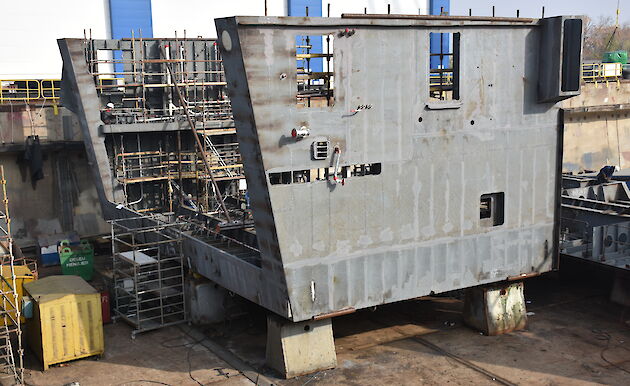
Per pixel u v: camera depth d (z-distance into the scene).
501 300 16.22
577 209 20.38
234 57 12.32
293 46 12.57
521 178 15.80
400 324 17.06
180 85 24.97
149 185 24.98
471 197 15.16
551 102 15.78
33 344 15.13
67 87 23.97
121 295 18.09
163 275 18.94
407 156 14.17
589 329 16.41
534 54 15.41
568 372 13.85
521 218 15.99
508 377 13.66
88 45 25.17
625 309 17.84
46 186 25.88
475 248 15.43
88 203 26.72
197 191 24.22
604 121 37.75
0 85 28.33
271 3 37.41
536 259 16.42
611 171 24.34
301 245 13.19
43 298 14.60
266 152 12.62
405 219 14.39
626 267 17.22
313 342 14.04
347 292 13.92
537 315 17.53
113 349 15.66
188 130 24.28
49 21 31.97
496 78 15.01
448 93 26.61
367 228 13.95
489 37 14.72
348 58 13.16
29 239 25.78
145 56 26.11
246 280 14.63
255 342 15.95
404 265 14.55
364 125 13.56
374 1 40.41
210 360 14.88
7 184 25.22
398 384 13.43
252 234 17.11
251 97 12.30
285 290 13.19
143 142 24.67
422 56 14.02
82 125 23.55
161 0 34.41
